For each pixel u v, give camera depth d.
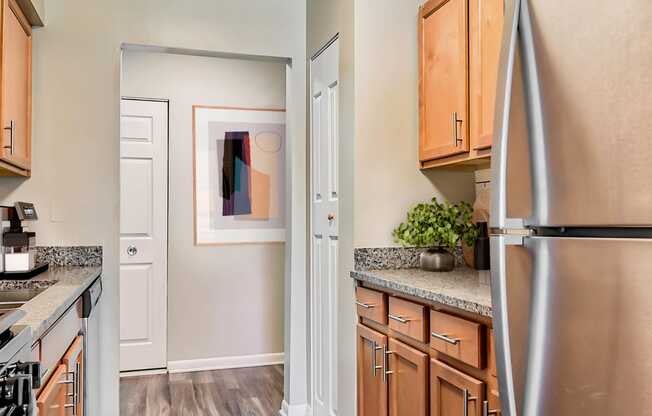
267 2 3.03
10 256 2.18
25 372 1.02
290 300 3.10
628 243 0.80
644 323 0.77
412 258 2.46
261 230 4.21
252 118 4.20
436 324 1.76
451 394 1.69
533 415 0.98
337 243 2.65
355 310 2.42
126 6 2.73
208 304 4.11
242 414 3.15
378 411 2.17
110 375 2.61
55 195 2.58
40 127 2.57
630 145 0.79
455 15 2.15
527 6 1.01
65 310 1.63
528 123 1.00
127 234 3.98
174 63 4.05
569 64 0.91
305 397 3.09
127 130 3.98
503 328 1.05
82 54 2.64
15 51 2.24
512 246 1.04
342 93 2.53
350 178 2.42
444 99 2.24
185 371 4.03
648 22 0.76
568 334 0.91
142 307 3.99
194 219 4.08
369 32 2.42
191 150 4.08
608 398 0.82
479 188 2.47
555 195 0.93
